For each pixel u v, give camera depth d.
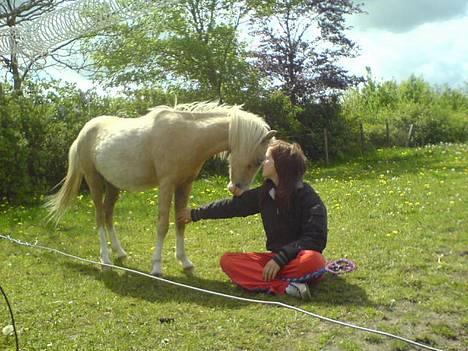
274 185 5.31
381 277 5.61
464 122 31.58
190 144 5.85
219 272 6.20
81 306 5.11
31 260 6.98
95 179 6.82
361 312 4.67
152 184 6.36
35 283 5.95
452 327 4.37
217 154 6.01
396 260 6.20
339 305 4.87
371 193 10.72
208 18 21.22
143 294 5.42
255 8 22.06
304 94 25.17
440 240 6.99
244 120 5.56
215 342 4.16
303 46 25.98
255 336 4.25
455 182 11.53
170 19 19.98
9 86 13.33
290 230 5.33
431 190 10.69
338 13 26.03
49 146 13.72
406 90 38.22
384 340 4.13
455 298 4.97
